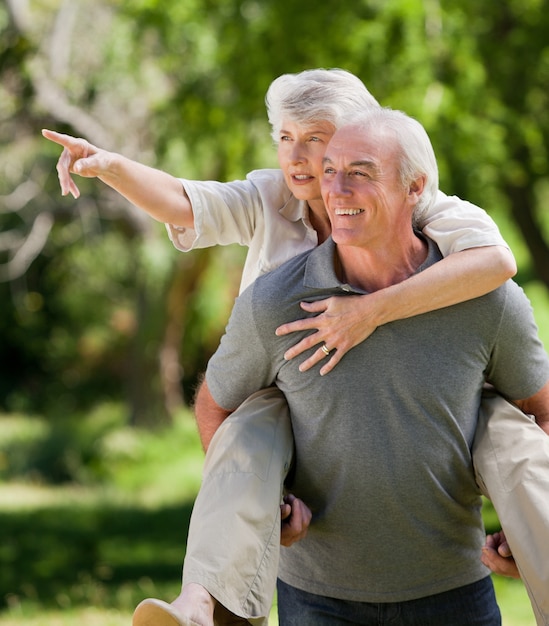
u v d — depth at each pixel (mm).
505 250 3605
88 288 30422
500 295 3588
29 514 16609
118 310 30812
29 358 32375
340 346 3531
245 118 13344
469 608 3775
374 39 11320
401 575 3703
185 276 23328
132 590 10320
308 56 11898
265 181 4090
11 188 22578
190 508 17047
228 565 3469
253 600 3521
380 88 11453
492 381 3777
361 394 3570
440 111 11289
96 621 8500
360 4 11625
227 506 3555
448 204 3752
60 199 22250
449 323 3557
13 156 21297
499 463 3635
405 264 3637
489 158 12789
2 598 10328
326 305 3549
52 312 32031
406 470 3596
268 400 3779
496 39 13430
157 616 3275
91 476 21781
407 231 3617
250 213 4047
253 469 3604
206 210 3957
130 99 18766
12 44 15031
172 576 11469
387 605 3732
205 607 3396
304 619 3830
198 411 3996
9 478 22312
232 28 12508
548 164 14867
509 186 16859
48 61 16406
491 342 3605
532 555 3523
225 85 13422
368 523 3668
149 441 23000
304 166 3836
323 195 3562
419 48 11367
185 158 17000
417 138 3541
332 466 3650
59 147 20391
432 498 3650
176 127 15438
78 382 31859
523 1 13000
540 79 13523
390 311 3504
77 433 24234
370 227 3504
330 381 3582
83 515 16391
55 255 28938
